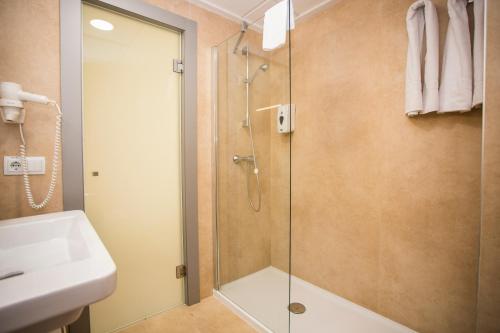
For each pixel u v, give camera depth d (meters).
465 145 1.25
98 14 1.41
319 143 1.93
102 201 1.47
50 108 1.21
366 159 1.65
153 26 1.62
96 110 1.43
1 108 1.01
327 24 1.85
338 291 1.83
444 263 1.33
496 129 0.93
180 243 1.80
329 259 1.88
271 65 1.61
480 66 1.09
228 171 1.88
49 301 0.46
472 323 1.24
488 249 0.95
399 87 1.48
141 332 1.50
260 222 1.67
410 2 1.42
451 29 1.17
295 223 2.12
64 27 1.22
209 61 1.85
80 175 1.30
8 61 1.11
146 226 1.64
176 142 1.76
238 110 1.82
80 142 1.29
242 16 1.92
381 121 1.57
